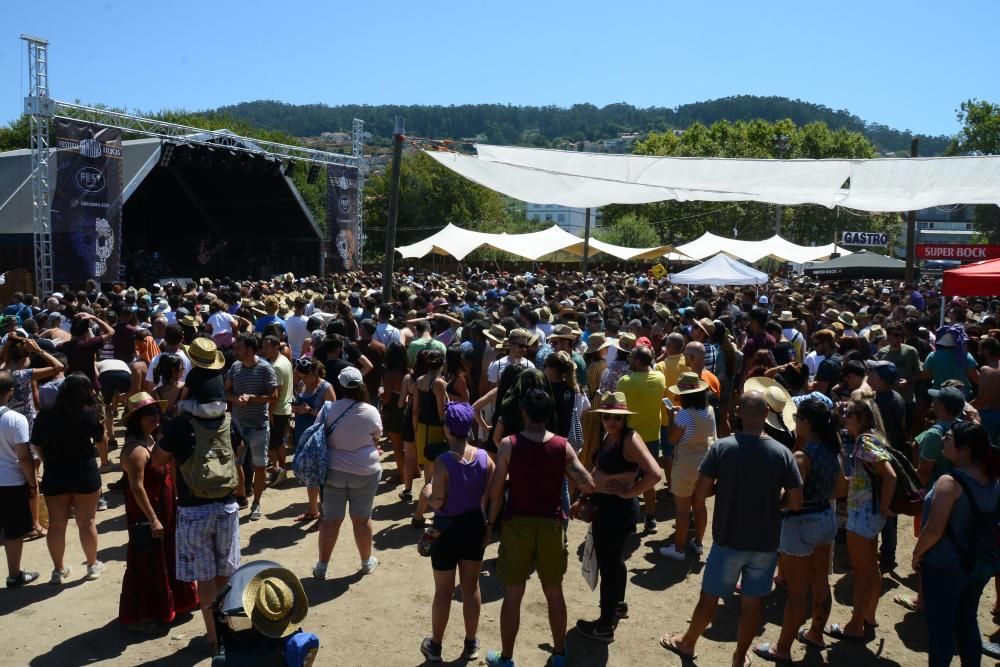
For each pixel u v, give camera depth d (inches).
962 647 159.8
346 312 377.7
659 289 787.4
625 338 272.7
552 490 163.5
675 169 349.1
